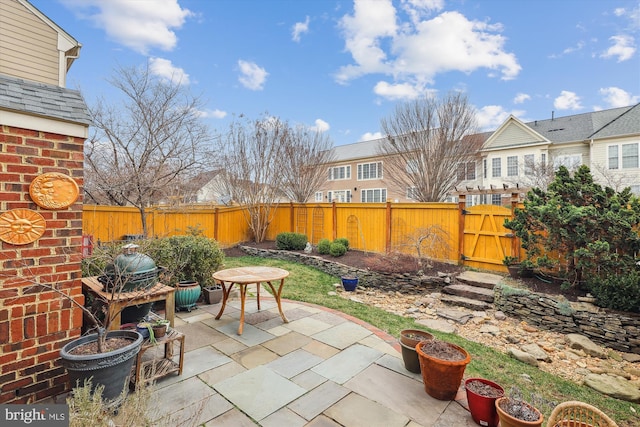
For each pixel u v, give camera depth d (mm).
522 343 4555
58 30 3084
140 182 6578
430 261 7551
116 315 2939
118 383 2289
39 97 2453
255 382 2850
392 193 15641
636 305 4379
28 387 2314
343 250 8867
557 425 2086
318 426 2281
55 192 2424
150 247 4730
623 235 4777
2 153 2186
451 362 2574
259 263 8859
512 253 6609
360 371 3111
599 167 13680
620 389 3334
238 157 11062
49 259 2412
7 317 2225
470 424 2354
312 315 4750
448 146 10875
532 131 16391
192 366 3104
